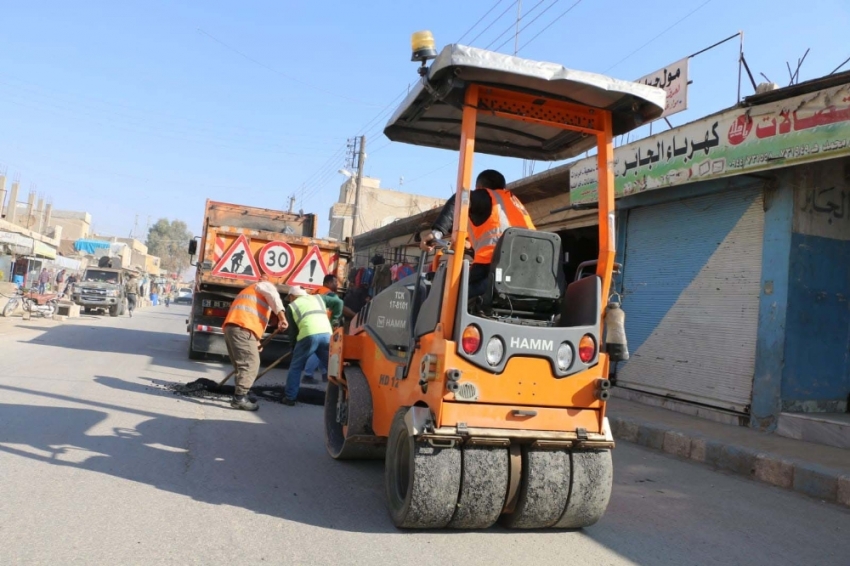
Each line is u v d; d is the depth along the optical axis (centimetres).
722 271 938
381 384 545
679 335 1002
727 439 750
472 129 428
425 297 480
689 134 930
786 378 824
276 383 1083
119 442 613
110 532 393
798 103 762
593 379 436
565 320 477
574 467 430
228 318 841
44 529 390
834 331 866
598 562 401
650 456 758
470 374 405
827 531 504
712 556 432
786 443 743
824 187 869
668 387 1009
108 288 3033
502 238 429
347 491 519
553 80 414
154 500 459
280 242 1294
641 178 1024
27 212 4947
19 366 1055
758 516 533
